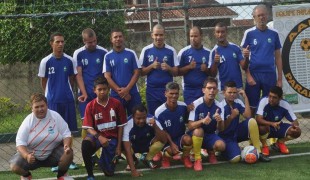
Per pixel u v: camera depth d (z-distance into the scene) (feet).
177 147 19.39
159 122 19.45
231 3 23.17
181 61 21.24
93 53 20.59
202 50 21.26
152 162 19.77
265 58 21.50
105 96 18.51
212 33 37.55
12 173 19.92
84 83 20.48
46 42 32.83
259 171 18.35
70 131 19.40
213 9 44.62
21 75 36.73
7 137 25.53
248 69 21.58
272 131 20.88
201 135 18.98
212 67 20.92
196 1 41.96
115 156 18.51
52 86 19.76
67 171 18.88
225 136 20.27
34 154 17.37
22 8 33.17
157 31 20.52
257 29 21.70
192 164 19.80
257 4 23.38
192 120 19.52
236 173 18.24
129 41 36.29
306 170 18.21
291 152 21.13
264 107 20.71
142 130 19.34
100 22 31.71
